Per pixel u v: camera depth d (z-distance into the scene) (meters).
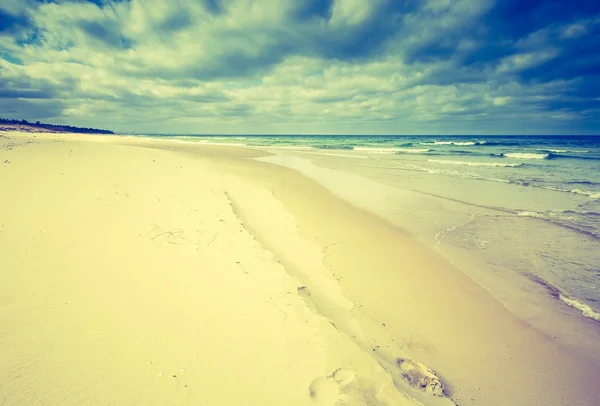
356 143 50.44
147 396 2.48
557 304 5.07
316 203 10.38
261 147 36.22
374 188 13.19
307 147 38.62
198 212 6.97
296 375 2.84
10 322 3.22
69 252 4.84
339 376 2.87
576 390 3.45
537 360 3.88
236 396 2.57
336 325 3.76
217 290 4.18
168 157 15.42
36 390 2.43
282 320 3.62
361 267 6.02
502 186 13.62
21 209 6.22
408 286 5.46
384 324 4.30
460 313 4.77
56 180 8.25
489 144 44.88
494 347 4.07
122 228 5.84
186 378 2.71
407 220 9.11
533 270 6.18
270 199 9.83
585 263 6.46
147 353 2.97
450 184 14.06
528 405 3.22
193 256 5.06
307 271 5.41
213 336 3.29
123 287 4.08
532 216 9.48
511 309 4.91
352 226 8.37
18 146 12.37
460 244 7.43
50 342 2.99
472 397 3.25
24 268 4.30
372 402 2.61
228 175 12.96
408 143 49.09
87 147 15.24
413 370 3.42
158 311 3.64
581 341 4.24
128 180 9.05
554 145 41.16
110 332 3.22
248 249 5.44
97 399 2.40
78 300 3.72
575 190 12.67
